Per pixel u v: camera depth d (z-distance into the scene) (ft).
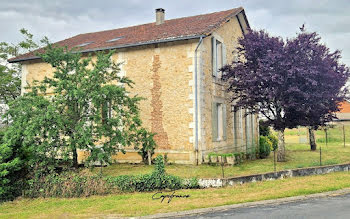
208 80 45.06
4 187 31.04
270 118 46.34
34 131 31.83
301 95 40.65
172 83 44.37
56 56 35.99
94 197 29.30
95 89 34.71
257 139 60.90
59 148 35.22
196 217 21.91
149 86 46.01
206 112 43.78
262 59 41.29
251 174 33.04
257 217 21.16
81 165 42.57
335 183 31.27
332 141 83.61
